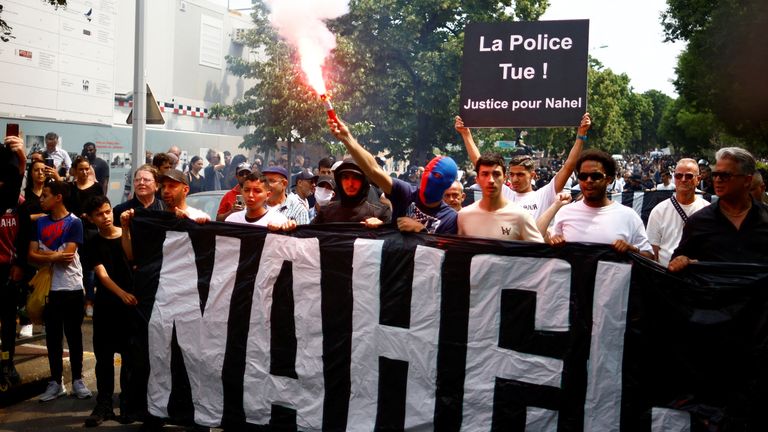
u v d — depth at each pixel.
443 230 5.14
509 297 4.72
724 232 4.64
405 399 4.91
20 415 6.02
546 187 6.64
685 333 4.39
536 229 4.99
